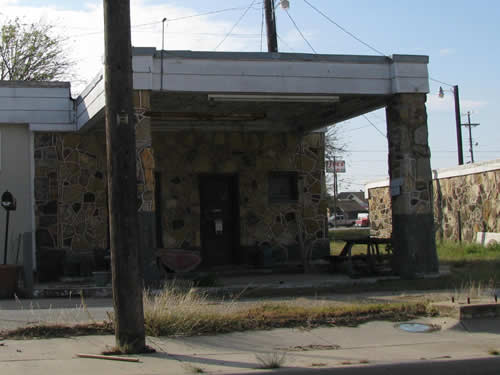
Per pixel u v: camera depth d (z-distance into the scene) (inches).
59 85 622.5
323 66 532.7
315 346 334.0
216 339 346.0
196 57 505.0
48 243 613.3
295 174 704.4
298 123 690.2
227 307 398.9
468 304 391.5
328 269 636.7
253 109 603.2
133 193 313.4
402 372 288.7
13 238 612.4
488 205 848.3
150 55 492.7
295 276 593.0
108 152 314.3
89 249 622.2
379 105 593.6
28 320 383.2
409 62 547.8
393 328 375.9
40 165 618.2
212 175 682.8
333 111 621.0
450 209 948.0
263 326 373.4
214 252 681.6
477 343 342.6
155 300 383.6
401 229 553.3
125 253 311.4
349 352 321.1
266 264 649.6
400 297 467.2
